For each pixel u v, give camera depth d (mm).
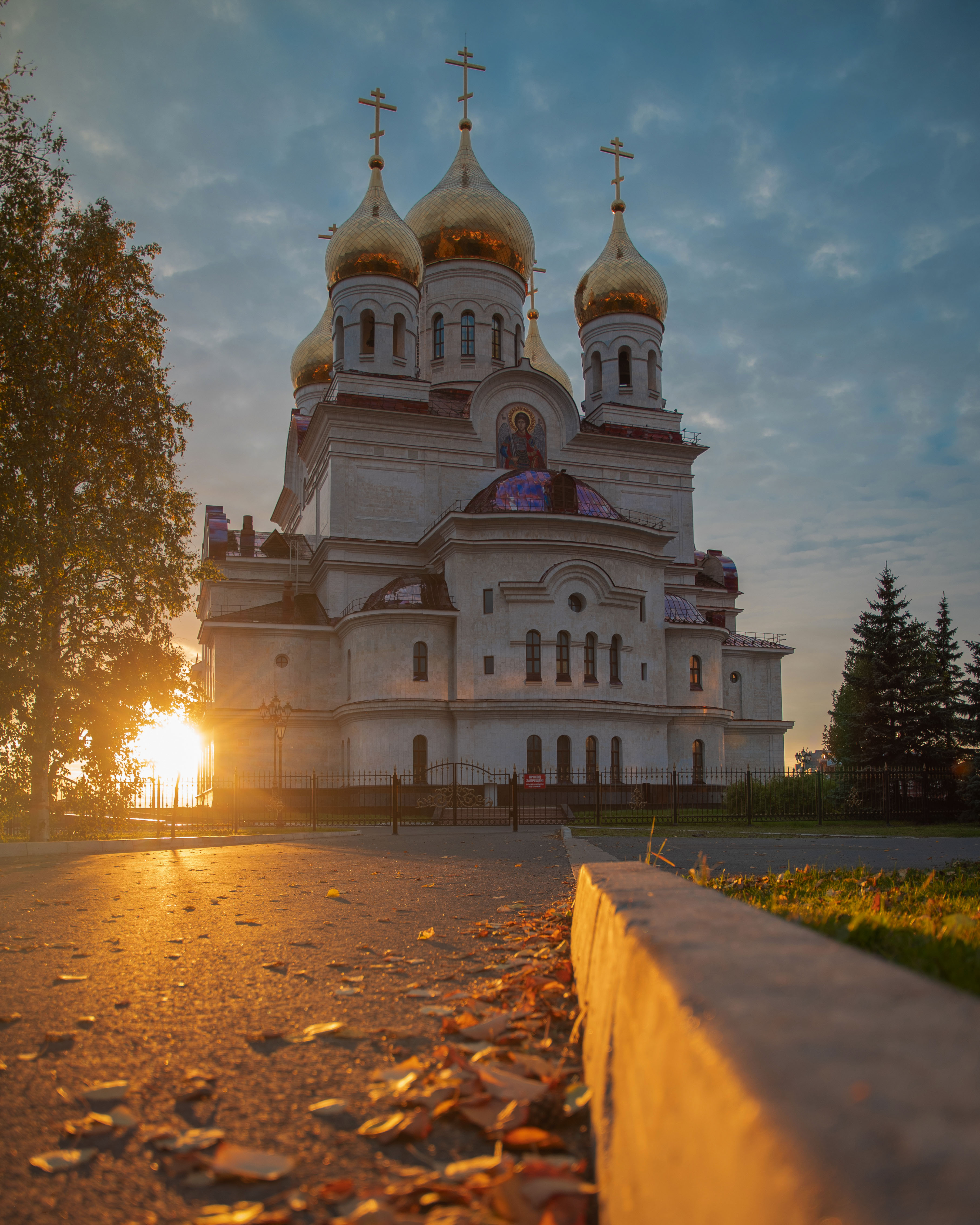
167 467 28891
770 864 17531
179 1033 5734
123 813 27906
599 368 59281
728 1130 1714
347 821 38906
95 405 27594
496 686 44656
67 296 27625
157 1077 4879
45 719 26047
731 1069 1792
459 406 54531
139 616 28078
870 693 49469
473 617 45375
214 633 48938
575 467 54750
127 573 27281
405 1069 4902
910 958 5168
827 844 23656
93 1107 4449
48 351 26734
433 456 51562
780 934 3094
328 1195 3373
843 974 2344
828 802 37438
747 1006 2070
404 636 45250
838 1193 1242
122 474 28422
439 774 44250
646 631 48375
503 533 45844
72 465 26938
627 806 44000
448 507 51406
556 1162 3564
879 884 11906
